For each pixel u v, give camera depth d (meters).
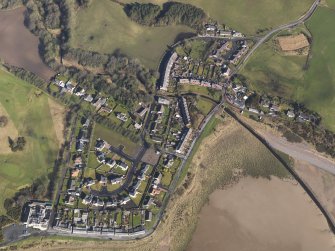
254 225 184.00
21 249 170.25
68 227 175.62
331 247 181.12
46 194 184.25
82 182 187.75
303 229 184.38
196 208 187.00
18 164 191.25
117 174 191.25
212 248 177.25
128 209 182.62
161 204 185.12
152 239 177.25
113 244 174.88
